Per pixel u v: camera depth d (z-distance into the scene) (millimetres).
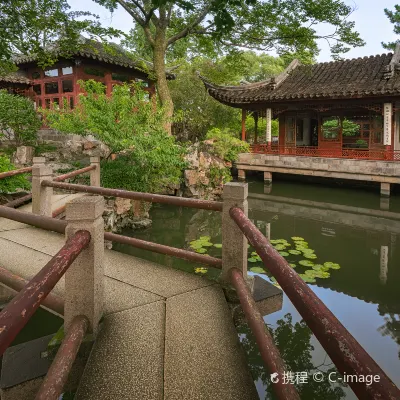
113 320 2527
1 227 5137
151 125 10359
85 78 16406
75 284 2256
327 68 19703
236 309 2908
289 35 14867
